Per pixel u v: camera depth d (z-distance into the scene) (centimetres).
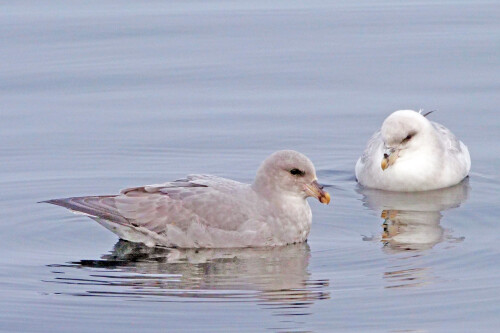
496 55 2473
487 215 1675
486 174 1886
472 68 2405
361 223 1647
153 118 2150
